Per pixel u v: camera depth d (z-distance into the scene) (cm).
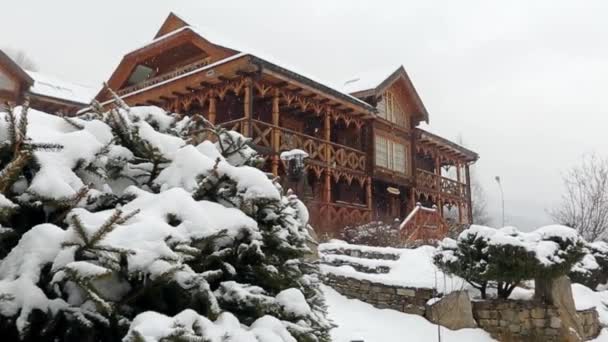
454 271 745
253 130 1332
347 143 1861
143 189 272
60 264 185
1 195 188
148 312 186
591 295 955
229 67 1256
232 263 253
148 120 319
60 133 249
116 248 188
